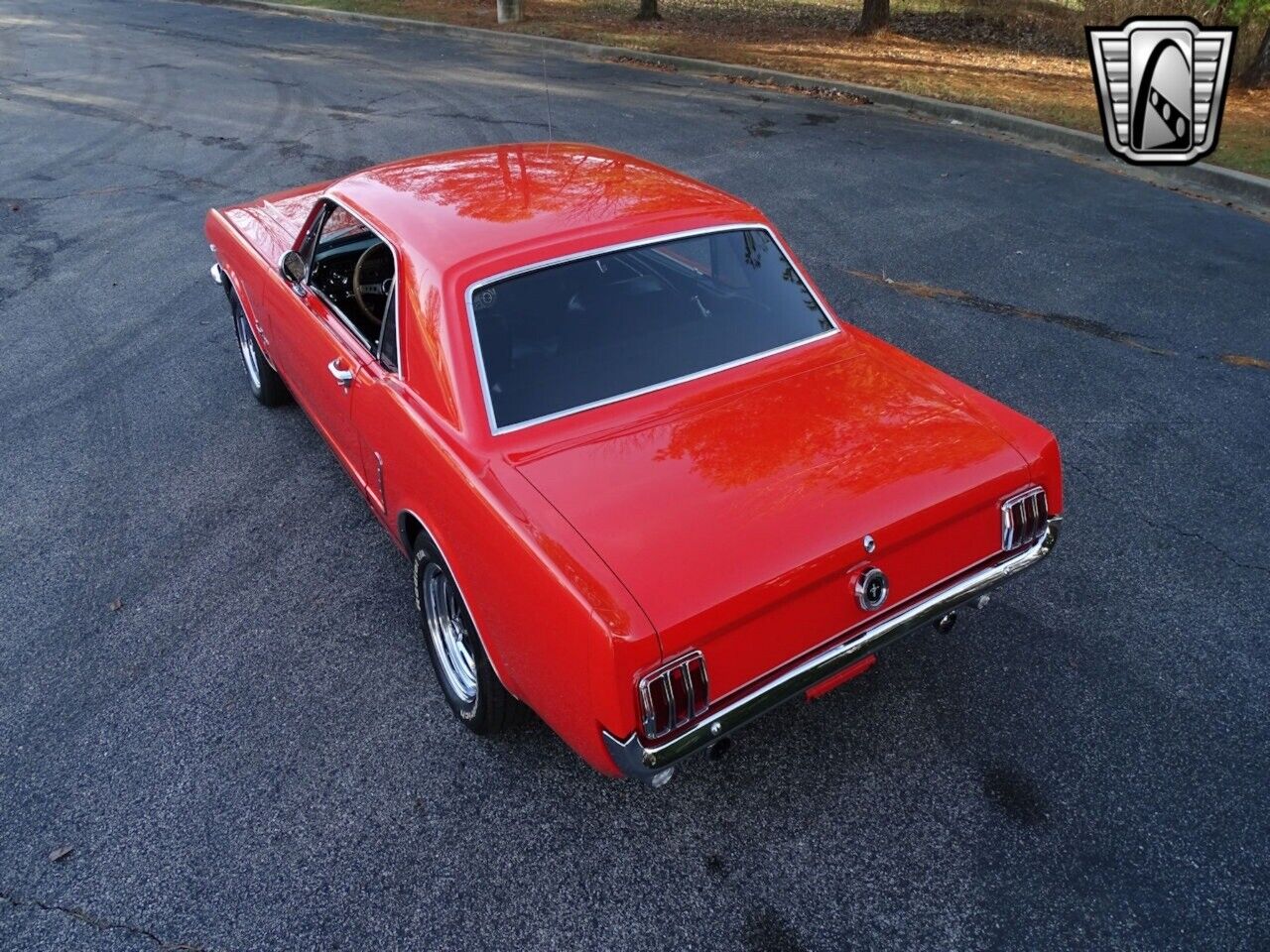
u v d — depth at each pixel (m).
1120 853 2.83
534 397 2.92
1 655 3.74
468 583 2.86
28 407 5.65
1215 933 2.59
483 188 3.59
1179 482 4.66
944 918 2.66
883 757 3.21
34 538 4.46
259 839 2.96
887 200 8.86
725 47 16.19
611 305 3.13
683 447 2.82
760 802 3.05
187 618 3.95
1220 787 3.04
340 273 4.04
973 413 3.08
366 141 10.89
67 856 2.91
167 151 10.80
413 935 2.65
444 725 3.40
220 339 6.51
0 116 12.53
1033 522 2.97
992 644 3.69
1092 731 3.28
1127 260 7.48
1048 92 12.73
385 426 3.29
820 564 2.50
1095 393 5.50
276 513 4.65
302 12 21.09
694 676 2.35
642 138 10.87
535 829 2.97
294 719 3.43
